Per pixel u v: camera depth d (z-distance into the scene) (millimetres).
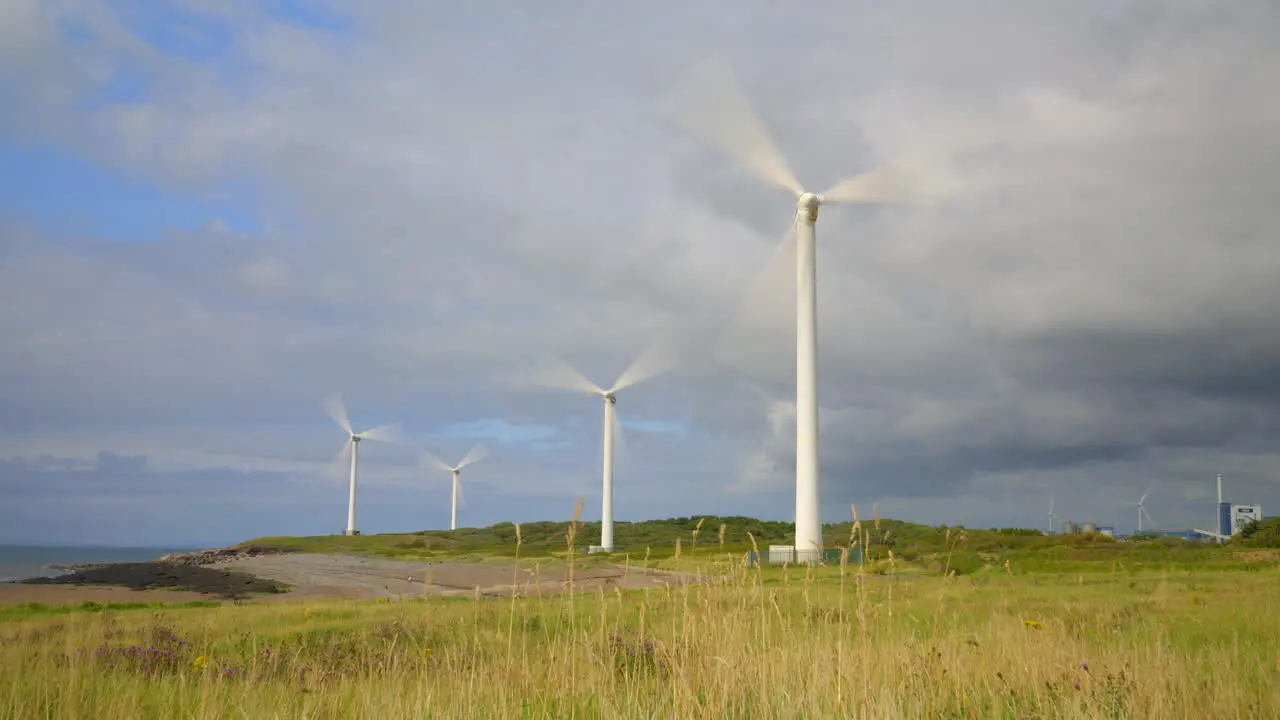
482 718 8539
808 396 69312
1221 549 59219
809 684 8406
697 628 9992
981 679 9445
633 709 8523
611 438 104938
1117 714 8414
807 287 70250
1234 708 8391
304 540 135500
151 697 10359
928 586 27281
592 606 16484
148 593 49125
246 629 22812
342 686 11281
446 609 22906
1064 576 36656
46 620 27453
